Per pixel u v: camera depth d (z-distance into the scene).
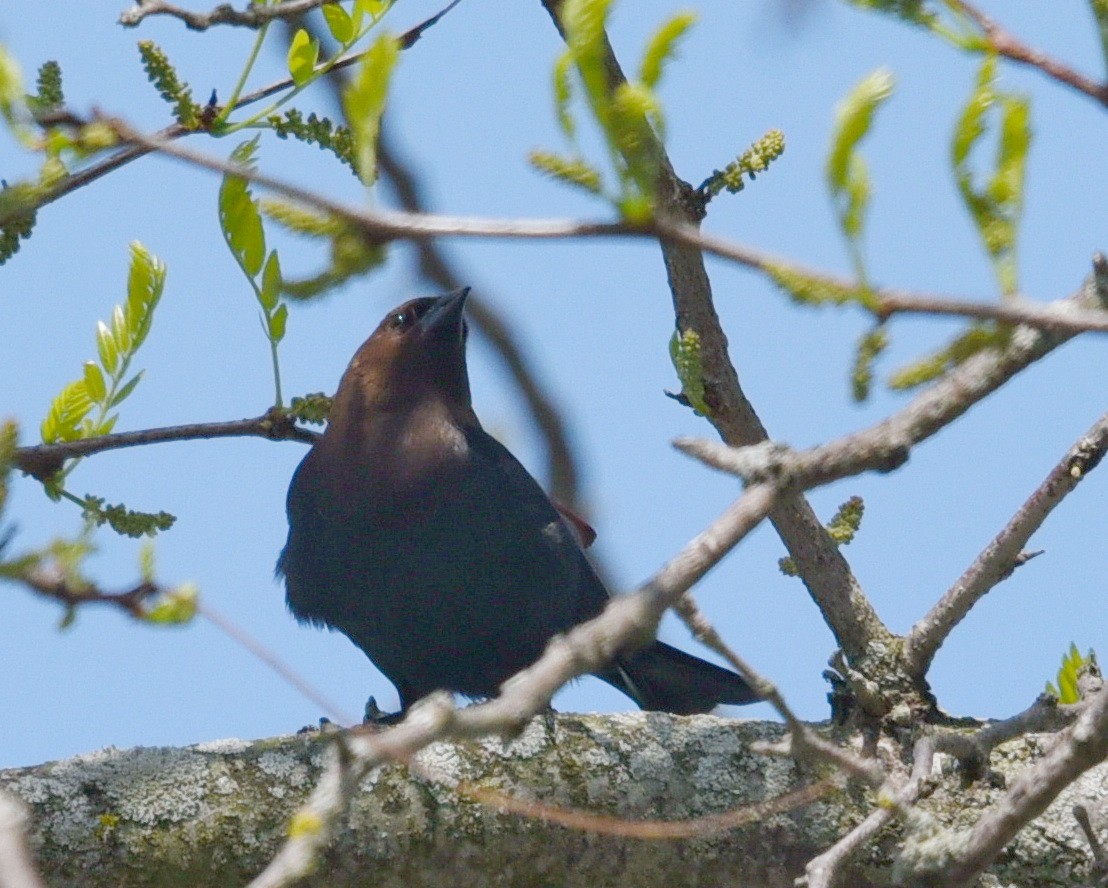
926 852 6.28
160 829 8.03
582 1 4.22
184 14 7.41
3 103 5.26
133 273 9.13
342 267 4.58
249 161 7.50
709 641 5.88
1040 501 8.26
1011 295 4.32
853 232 4.17
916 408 5.12
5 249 7.65
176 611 5.32
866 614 9.08
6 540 4.87
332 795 4.54
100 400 9.15
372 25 7.54
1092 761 6.10
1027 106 4.36
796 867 8.44
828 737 8.80
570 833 8.33
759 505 5.03
